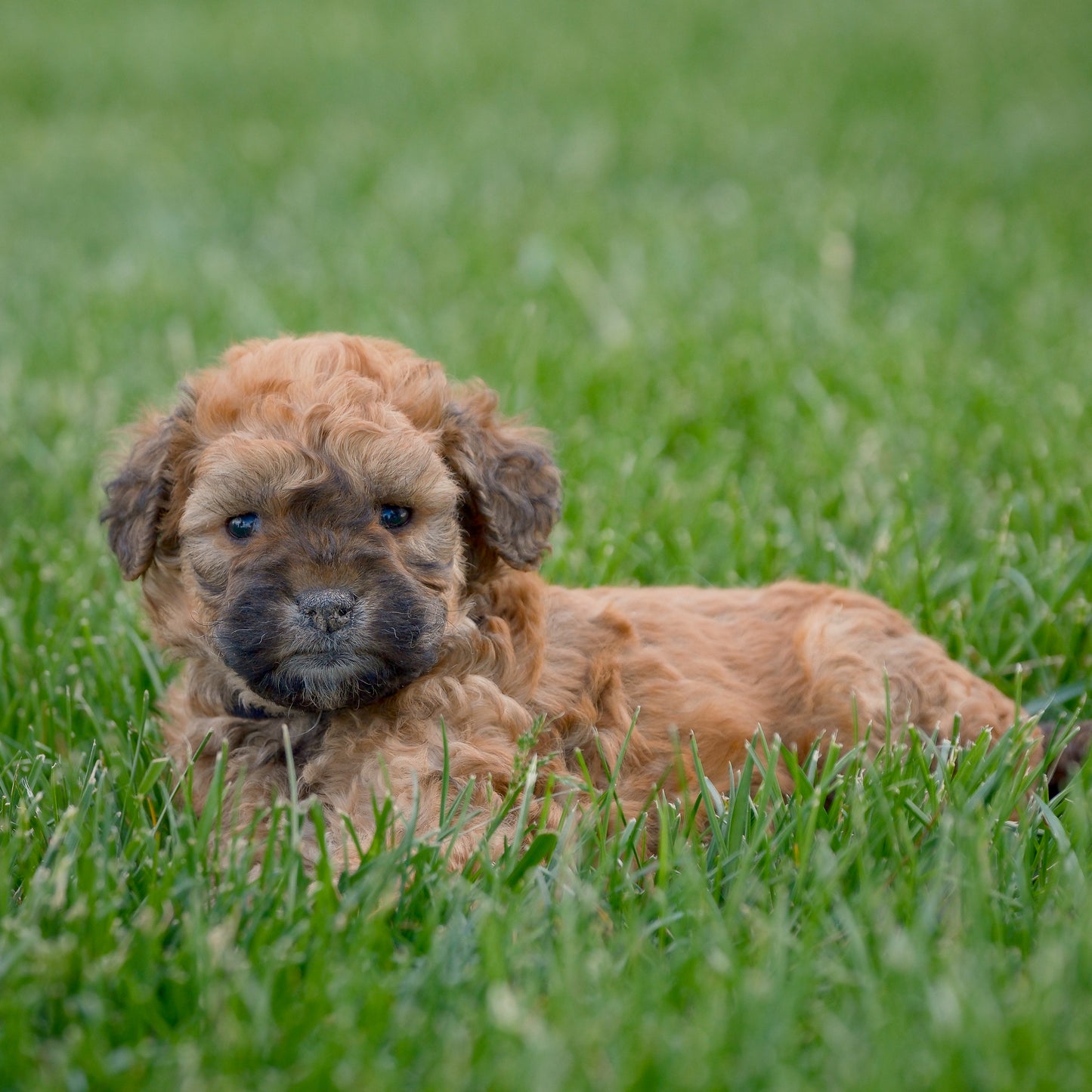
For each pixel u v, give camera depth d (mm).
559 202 17469
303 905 4539
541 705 5586
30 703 6777
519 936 4395
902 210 16750
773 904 4770
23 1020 3854
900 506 9031
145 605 5930
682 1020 4082
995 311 13477
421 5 33438
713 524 8891
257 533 5074
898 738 6039
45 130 22938
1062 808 5672
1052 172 19078
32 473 9977
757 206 17000
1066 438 9789
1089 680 6945
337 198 17969
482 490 5629
